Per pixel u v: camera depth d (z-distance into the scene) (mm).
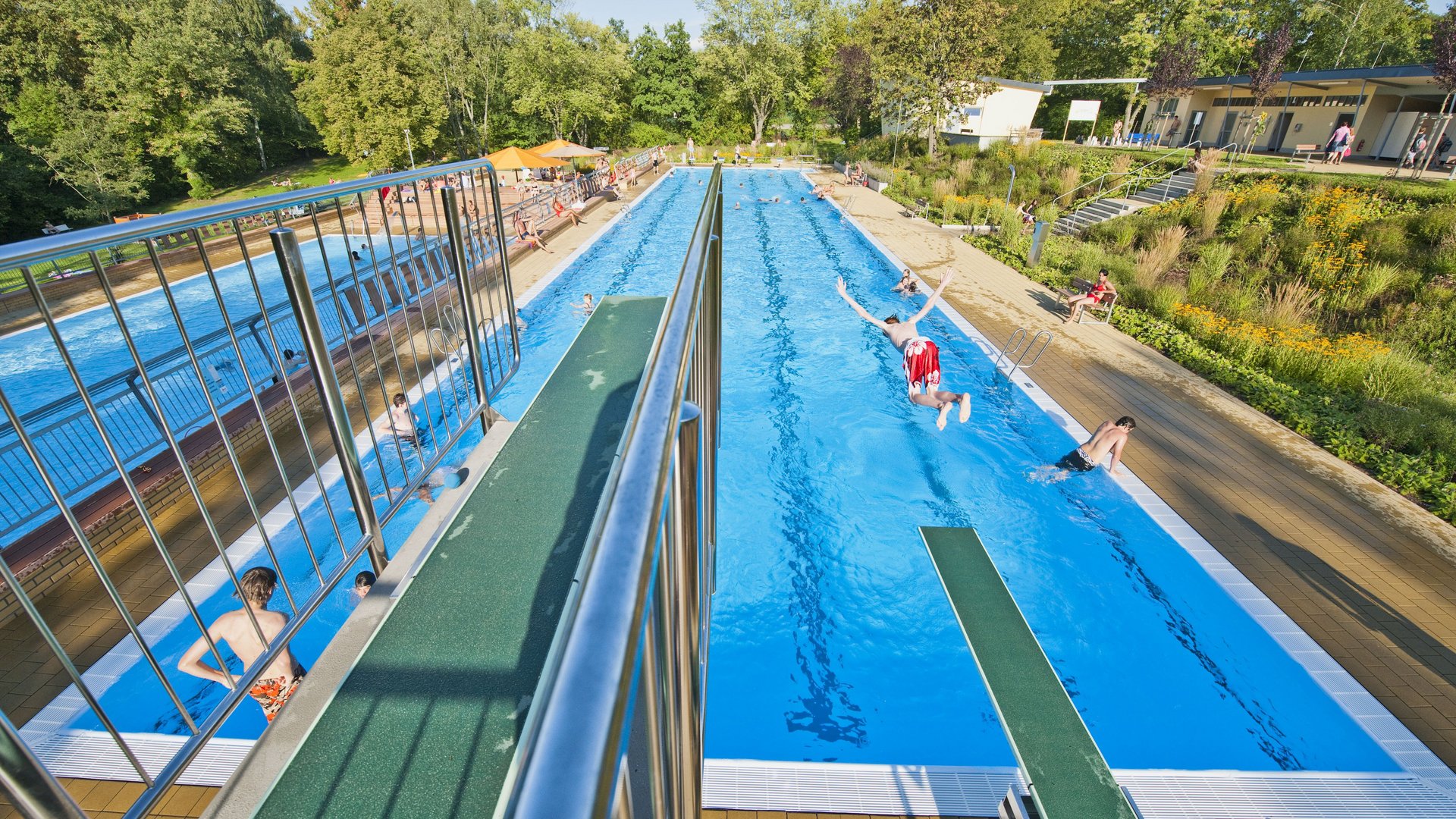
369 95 43438
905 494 8133
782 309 14898
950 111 34906
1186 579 6578
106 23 39781
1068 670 5742
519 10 49719
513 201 26078
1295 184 19031
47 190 37531
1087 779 3980
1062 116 47469
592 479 2922
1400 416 9133
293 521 6598
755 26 50938
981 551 6539
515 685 1899
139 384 6945
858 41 52688
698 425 1054
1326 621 5984
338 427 2297
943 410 8094
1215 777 4703
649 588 522
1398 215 15445
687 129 61969
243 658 4184
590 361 4309
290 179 48969
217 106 42812
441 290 12156
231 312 15914
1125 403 10047
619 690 388
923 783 4551
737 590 6691
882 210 26297
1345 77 24281
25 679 4770
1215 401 10102
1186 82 32094
